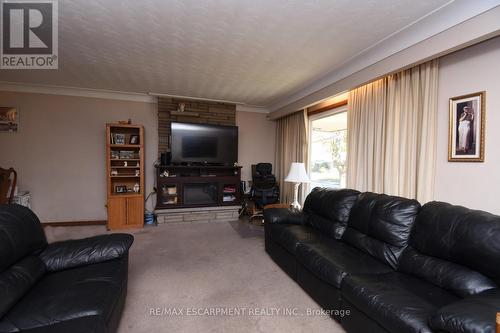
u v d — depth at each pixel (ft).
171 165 15.03
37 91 13.83
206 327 5.85
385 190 9.37
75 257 6.02
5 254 4.63
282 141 17.95
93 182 14.83
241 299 7.02
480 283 4.75
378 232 7.05
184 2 6.44
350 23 7.27
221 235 12.71
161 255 10.02
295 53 9.32
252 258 9.87
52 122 14.12
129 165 14.46
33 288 4.99
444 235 5.57
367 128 10.33
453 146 7.40
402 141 8.79
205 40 8.45
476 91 6.85
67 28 7.77
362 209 7.88
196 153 15.79
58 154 14.26
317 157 15.14
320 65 10.41
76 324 3.95
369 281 5.48
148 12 6.89
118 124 13.71
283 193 17.67
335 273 6.04
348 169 11.37
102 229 13.60
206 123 16.14
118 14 7.00
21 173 13.75
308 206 10.52
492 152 6.55
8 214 5.34
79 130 14.55
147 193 15.83
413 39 7.56
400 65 8.03
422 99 8.14
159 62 10.35
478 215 5.25
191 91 14.65
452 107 7.41
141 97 15.56
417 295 5.02
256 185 15.47
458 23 6.37
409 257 6.20
